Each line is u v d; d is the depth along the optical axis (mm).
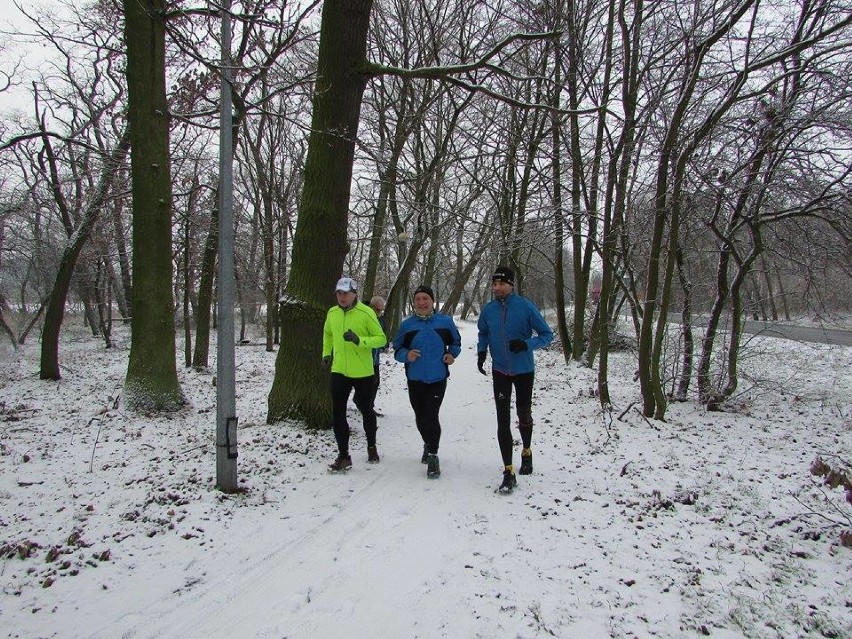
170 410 8305
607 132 8688
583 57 10992
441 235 17891
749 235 9031
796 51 6094
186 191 14555
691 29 6648
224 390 4770
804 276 8922
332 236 7008
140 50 8023
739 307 8305
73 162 13203
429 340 5457
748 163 7402
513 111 13234
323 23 6738
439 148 14797
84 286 26750
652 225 8961
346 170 7039
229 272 4727
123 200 14117
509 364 5141
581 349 15023
